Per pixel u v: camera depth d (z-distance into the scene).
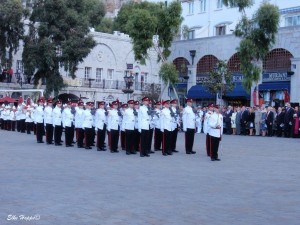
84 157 17.62
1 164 14.83
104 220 7.92
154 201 9.56
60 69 48.50
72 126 22.55
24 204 8.98
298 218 8.35
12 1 40.84
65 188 10.78
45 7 42.34
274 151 20.75
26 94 45.31
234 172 14.11
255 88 36.16
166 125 19.03
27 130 31.38
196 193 10.53
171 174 13.43
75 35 42.75
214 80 36.28
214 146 17.14
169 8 36.53
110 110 20.06
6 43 42.44
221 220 8.12
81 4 45.88
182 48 44.06
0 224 7.50
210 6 50.75
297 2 43.47
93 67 51.28
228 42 40.22
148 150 19.11
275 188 11.36
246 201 9.76
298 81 35.03
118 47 53.50
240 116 32.66
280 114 30.53
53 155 18.00
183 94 43.91
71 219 7.94
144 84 52.47
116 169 14.30
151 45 35.97
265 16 33.00
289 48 35.94
